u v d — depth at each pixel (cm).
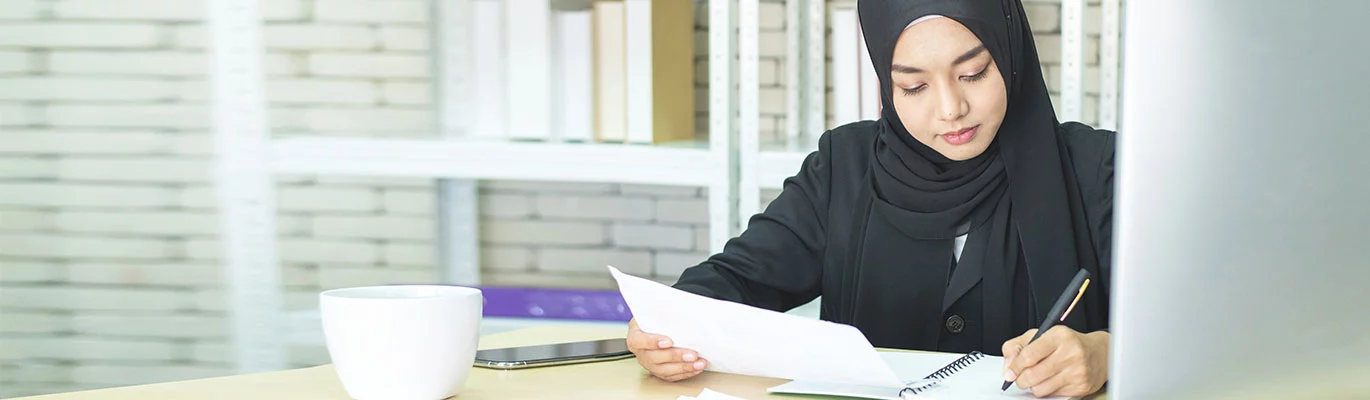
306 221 291
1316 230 62
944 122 128
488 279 316
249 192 261
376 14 282
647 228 310
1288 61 60
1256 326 63
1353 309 62
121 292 290
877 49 134
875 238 149
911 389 100
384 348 93
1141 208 64
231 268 267
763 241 152
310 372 110
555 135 258
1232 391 64
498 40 258
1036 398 97
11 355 293
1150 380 65
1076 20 226
